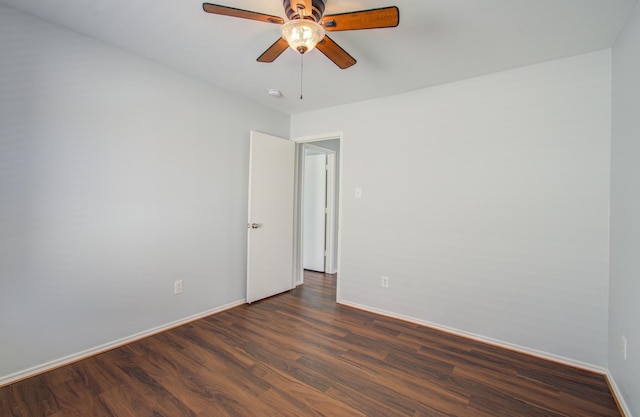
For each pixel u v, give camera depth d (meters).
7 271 1.81
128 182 2.34
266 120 3.55
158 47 2.24
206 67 2.56
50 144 1.95
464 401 1.75
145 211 2.45
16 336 1.85
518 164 2.39
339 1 1.64
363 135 3.26
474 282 2.58
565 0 1.61
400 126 3.00
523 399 1.78
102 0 1.71
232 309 3.16
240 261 3.31
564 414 1.66
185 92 2.71
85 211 2.12
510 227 2.42
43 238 1.94
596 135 2.11
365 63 2.39
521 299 2.37
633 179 1.64
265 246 3.46
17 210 1.84
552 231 2.25
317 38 1.49
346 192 3.37
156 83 2.50
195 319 2.85
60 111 1.99
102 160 2.20
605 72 2.09
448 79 2.66
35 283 1.91
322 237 4.96
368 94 3.07
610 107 2.06
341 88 2.94
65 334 2.04
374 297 3.15
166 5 1.74
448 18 1.79
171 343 2.38
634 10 1.65
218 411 1.63
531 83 2.35
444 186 2.73
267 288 3.52
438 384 1.91
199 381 1.89
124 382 1.86
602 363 2.07
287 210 3.74
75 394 1.74
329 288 4.02
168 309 2.64
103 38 2.12
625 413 1.64
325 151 4.74
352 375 1.99
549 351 2.26
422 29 1.90
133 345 2.33
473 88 2.60
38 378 1.88
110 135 2.23
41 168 1.92
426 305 2.82
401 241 2.97
